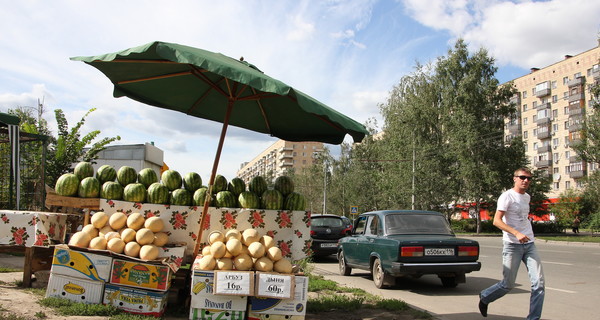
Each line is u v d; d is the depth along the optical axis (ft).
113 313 16.44
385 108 163.12
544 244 91.81
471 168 135.54
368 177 175.94
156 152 78.02
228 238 17.78
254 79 14.48
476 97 140.87
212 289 16.47
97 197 19.62
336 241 51.93
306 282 16.85
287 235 19.80
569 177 232.73
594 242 85.20
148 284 17.11
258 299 16.62
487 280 35.17
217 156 19.17
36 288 20.68
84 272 17.38
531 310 17.89
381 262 30.27
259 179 21.07
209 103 22.68
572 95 230.27
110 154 68.49
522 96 269.23
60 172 51.80
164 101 22.20
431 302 25.71
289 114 22.54
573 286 31.48
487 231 150.71
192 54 14.49
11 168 34.86
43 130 60.59
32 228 19.39
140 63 18.12
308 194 266.57
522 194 18.75
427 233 30.83
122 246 17.53
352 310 21.11
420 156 137.49
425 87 151.53
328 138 23.90
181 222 19.22
